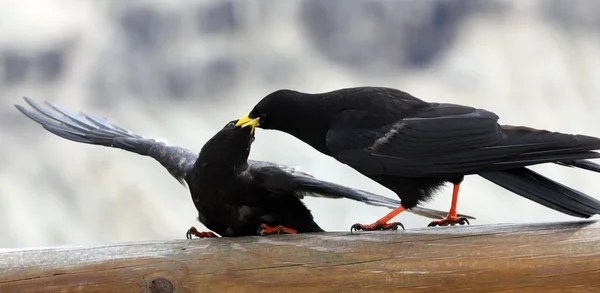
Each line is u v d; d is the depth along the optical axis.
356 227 6.30
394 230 5.77
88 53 20.83
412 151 6.19
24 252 5.63
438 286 5.39
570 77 20.22
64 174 17.73
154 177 17.42
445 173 6.07
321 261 5.50
